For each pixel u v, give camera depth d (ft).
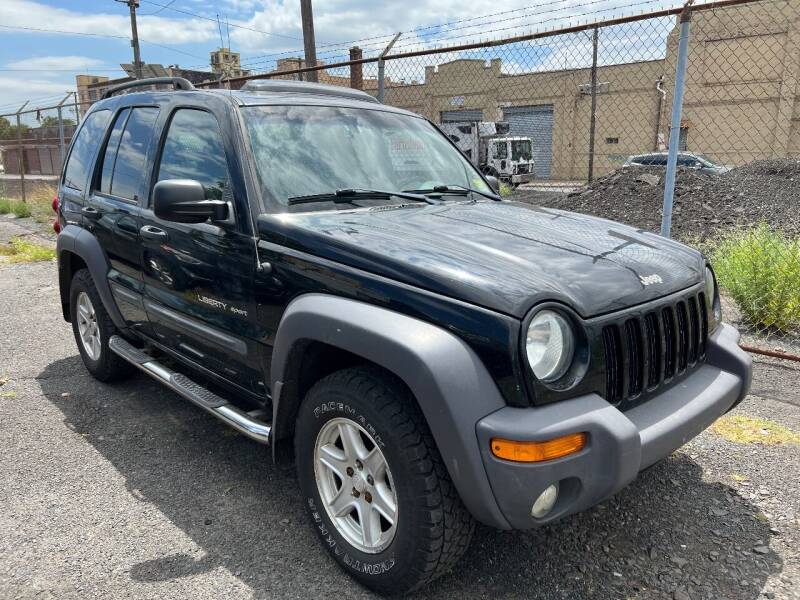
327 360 8.70
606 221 10.94
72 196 14.97
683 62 17.35
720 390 8.57
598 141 89.30
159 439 12.29
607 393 7.48
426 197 11.04
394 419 7.20
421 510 7.09
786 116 60.59
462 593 7.96
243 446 12.00
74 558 8.63
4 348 17.97
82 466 11.22
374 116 12.12
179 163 11.13
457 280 7.12
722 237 28.45
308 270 8.34
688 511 9.69
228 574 8.34
